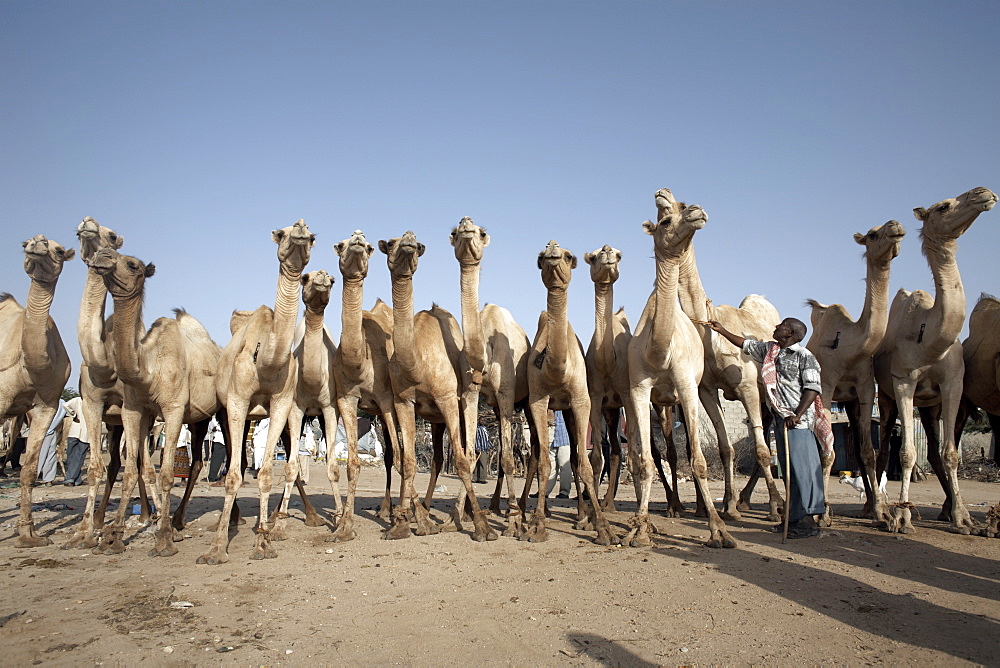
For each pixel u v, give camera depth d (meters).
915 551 6.76
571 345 7.69
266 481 7.00
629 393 8.37
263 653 4.22
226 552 6.96
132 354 6.85
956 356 7.97
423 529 7.88
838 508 10.82
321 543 7.53
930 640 4.30
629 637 4.43
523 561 6.51
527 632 4.56
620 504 11.90
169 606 5.16
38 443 7.76
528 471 9.19
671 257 6.83
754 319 9.49
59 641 4.42
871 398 8.39
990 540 7.34
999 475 19.59
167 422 7.38
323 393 7.85
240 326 8.93
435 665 4.04
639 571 6.02
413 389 7.81
